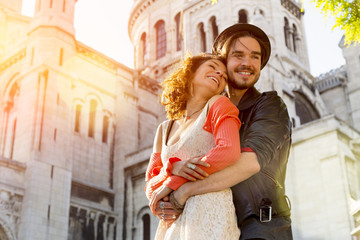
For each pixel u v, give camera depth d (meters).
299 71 47.25
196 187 2.27
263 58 2.97
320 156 32.12
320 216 30.53
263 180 2.43
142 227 35.56
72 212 34.22
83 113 38.22
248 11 47.56
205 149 2.43
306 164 32.62
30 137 33.41
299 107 46.09
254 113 2.63
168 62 53.75
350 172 31.75
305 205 31.45
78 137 37.25
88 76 39.59
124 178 38.41
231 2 48.19
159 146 2.86
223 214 2.24
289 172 32.75
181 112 2.78
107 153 39.25
